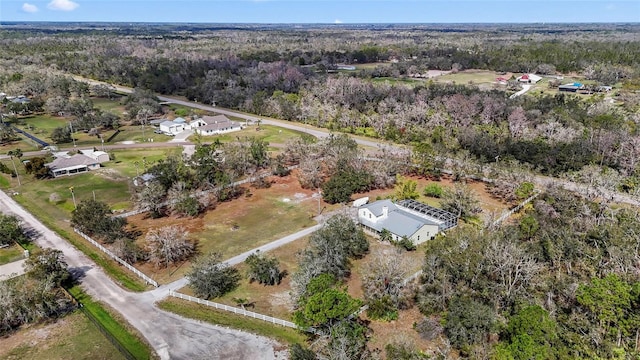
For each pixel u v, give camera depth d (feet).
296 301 144.05
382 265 155.63
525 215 203.31
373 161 274.98
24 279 159.22
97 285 163.63
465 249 151.84
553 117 336.90
